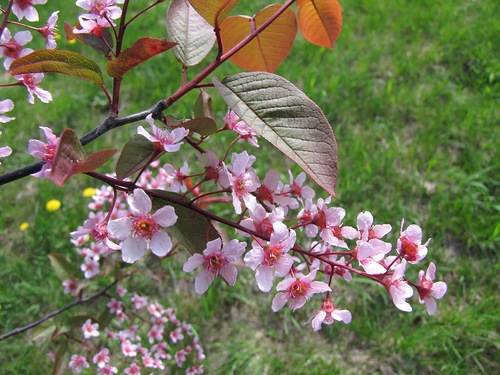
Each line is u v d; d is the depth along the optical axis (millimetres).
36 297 370
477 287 361
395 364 333
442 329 336
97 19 141
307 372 330
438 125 456
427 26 575
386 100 483
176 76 521
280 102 122
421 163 433
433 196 409
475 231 382
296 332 353
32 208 422
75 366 274
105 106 507
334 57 537
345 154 437
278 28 166
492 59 518
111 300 282
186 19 157
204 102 166
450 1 603
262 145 448
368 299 361
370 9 604
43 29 159
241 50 173
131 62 124
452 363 329
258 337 352
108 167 437
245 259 119
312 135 118
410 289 127
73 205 419
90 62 124
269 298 367
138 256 118
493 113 461
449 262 373
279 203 148
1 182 122
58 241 397
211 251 120
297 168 428
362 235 132
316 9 168
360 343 344
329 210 142
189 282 379
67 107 499
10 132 470
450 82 506
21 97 507
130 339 308
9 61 152
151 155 129
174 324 322
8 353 341
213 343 349
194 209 130
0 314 355
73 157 104
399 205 396
